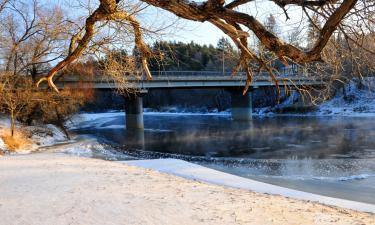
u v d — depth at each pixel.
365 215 10.66
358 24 4.74
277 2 4.49
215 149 33.09
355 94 67.94
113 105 118.44
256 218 9.18
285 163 25.22
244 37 4.62
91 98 44.09
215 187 13.73
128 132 50.03
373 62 4.99
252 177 21.16
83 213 9.40
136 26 5.66
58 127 46.97
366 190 17.62
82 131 52.34
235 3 4.50
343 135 38.09
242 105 69.81
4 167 17.27
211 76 60.16
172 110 118.75
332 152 28.56
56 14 25.16
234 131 47.06
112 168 17.41
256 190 14.92
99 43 7.39
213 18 4.39
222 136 42.34
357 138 35.38
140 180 14.16
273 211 10.01
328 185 18.75
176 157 29.67
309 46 5.52
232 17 4.25
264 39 4.17
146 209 9.77
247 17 4.20
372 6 4.50
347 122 52.16
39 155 25.45
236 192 12.92
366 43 4.82
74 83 39.03
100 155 31.36
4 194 11.48
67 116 50.75
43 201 10.60
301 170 22.77
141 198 10.98
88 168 17.12
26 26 29.64
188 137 42.44
